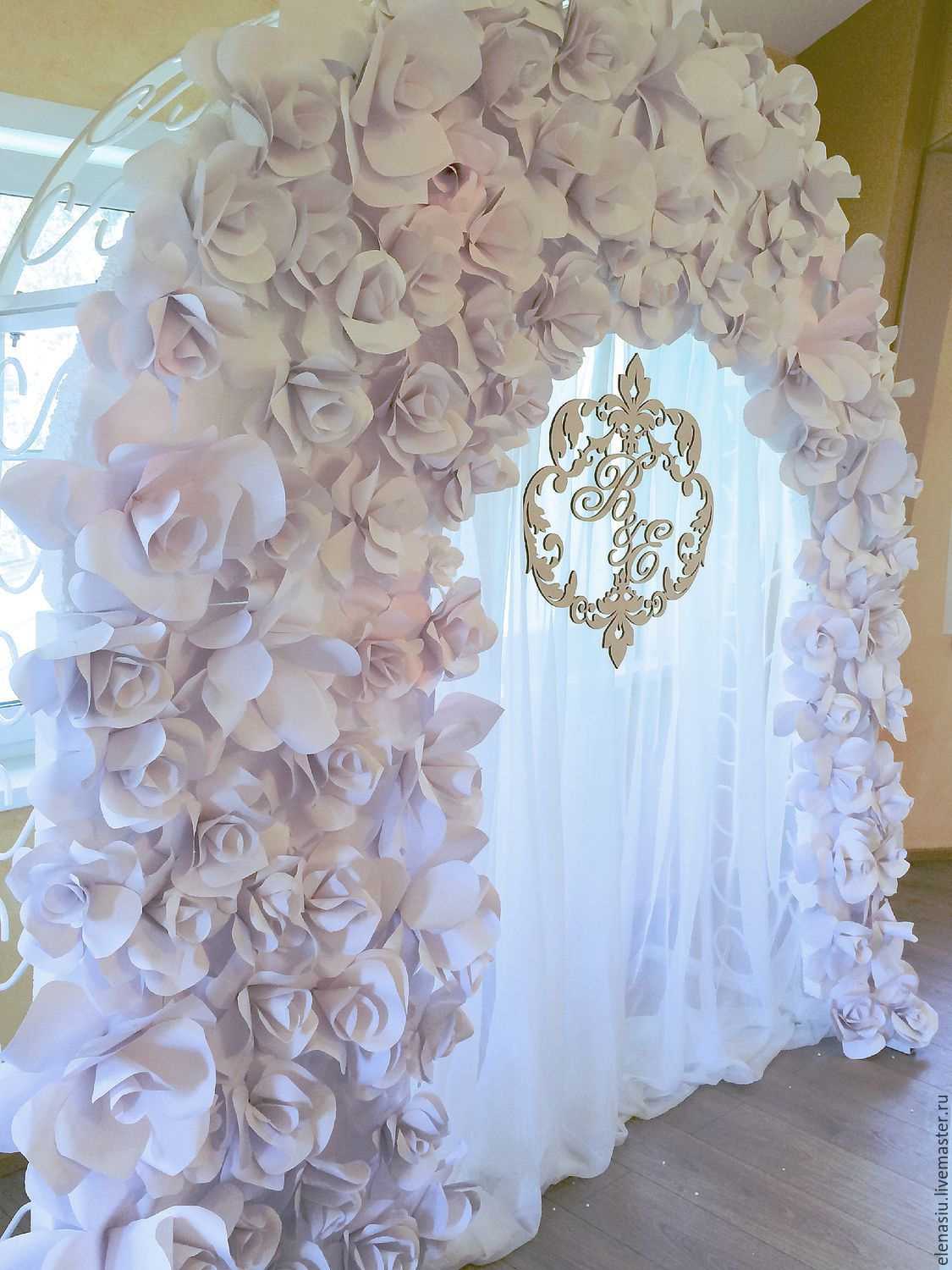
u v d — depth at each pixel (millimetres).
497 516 1901
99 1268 1338
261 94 1250
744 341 2139
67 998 1302
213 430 1265
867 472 2518
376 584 1569
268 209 1304
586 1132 2205
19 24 2016
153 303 1221
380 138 1398
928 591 4070
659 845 2473
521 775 2016
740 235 2129
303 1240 1588
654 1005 2533
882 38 3408
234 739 1397
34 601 2375
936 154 3461
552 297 1706
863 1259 1992
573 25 1628
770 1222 2088
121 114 1519
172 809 1309
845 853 2617
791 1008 2805
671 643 2430
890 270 3549
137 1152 1318
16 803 2158
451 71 1419
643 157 1748
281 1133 1471
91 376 1256
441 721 1668
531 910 2020
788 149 2090
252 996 1475
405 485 1527
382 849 1651
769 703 2705
